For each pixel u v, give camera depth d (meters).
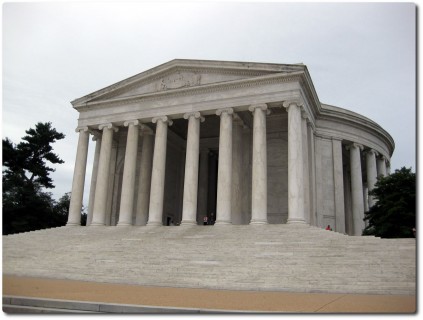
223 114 42.03
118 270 26.80
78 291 19.45
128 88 48.72
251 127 50.03
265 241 29.97
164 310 14.52
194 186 41.53
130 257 29.19
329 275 22.55
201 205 56.56
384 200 41.62
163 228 38.97
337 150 50.84
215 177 59.34
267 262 25.47
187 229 37.44
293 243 28.31
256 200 37.78
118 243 33.88
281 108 47.34
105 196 46.72
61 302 15.53
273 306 15.61
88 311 14.90
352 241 27.59
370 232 43.38
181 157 60.66
